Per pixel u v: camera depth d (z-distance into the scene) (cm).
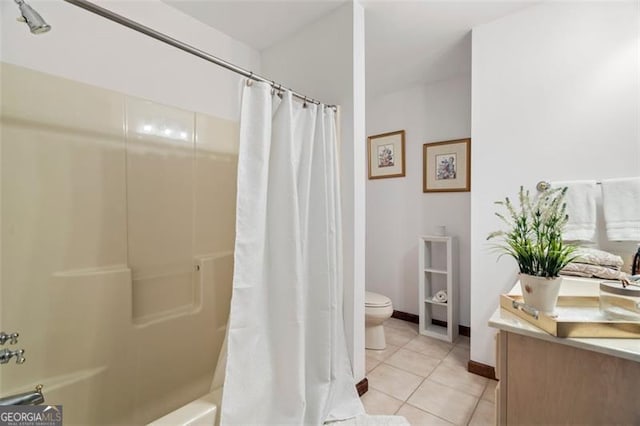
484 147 190
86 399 133
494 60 186
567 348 82
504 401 92
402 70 257
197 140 193
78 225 142
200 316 183
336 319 161
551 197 161
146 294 168
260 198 121
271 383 127
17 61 133
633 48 147
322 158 154
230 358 110
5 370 118
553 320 81
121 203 158
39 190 131
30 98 129
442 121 275
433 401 167
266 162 123
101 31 158
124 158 159
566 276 144
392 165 307
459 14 182
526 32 175
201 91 202
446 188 272
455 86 268
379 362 213
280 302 131
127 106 160
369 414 155
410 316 297
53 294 130
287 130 134
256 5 182
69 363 132
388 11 180
